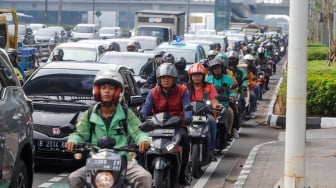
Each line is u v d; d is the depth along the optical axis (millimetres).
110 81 15680
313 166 27672
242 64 45438
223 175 27484
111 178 14484
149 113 22953
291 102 21312
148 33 96438
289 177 21438
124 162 14938
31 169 19391
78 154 15680
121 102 16359
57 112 26719
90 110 16047
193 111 26016
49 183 24875
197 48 55000
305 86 21344
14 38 62812
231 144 35750
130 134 16062
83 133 15984
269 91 67250
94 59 51750
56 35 129500
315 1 88688
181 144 22250
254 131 40906
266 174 26422
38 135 25938
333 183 24266
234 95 31297
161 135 21422
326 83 42250
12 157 17344
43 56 92750
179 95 22875
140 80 41625
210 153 26859
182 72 34031
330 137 37219
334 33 64562
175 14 97312
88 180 14586
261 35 131125
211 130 27156
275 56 91688
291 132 21375
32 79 29016
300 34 21156
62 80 28891
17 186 18125
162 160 20719
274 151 32156
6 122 16938
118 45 62938
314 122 41375
